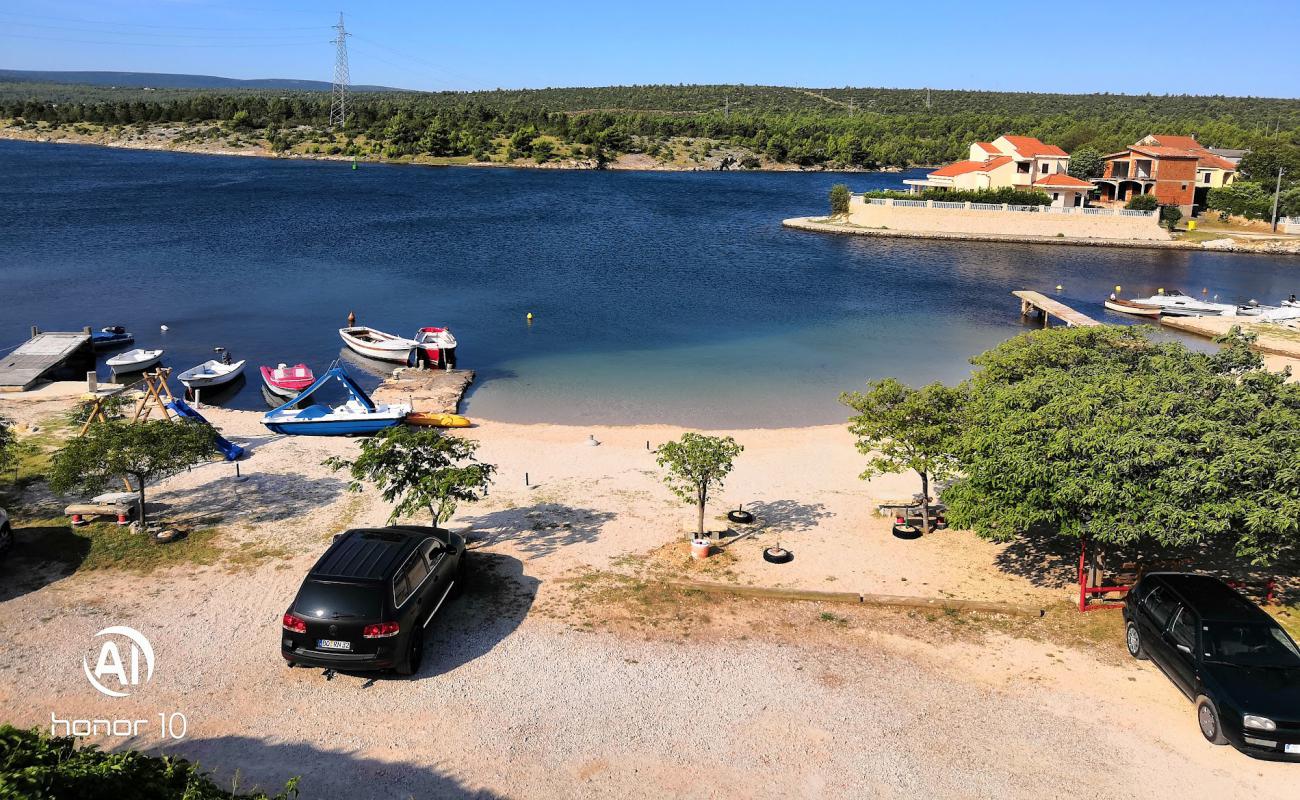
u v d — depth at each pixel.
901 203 101.12
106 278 61.59
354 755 12.89
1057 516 17.36
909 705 14.42
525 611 17.48
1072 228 97.12
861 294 64.12
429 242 81.81
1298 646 15.52
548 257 76.12
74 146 192.62
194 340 46.81
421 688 14.68
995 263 81.06
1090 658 15.91
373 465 18.89
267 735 13.34
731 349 46.88
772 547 20.84
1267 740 12.64
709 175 180.00
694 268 73.19
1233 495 15.95
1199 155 106.56
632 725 13.78
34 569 18.91
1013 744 13.38
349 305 55.75
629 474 26.64
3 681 14.59
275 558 19.75
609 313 55.34
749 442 31.11
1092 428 16.70
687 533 21.92
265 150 188.00
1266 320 54.81
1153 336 53.09
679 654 15.97
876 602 18.09
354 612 14.26
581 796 12.14
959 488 19.02
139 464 20.77
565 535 21.58
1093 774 12.69
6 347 44.09
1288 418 16.92
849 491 25.55
